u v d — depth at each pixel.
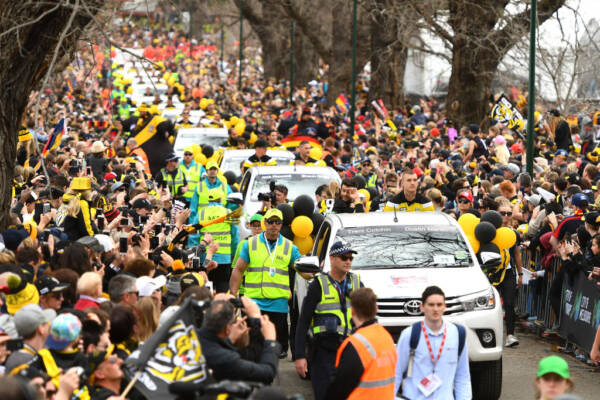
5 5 28.05
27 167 43.69
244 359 19.17
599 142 71.44
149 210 37.16
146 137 72.44
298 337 24.44
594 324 32.97
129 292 22.17
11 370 17.58
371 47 129.50
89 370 17.38
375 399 19.38
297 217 36.47
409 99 142.50
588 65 86.62
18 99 29.67
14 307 20.94
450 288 28.98
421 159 61.50
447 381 22.03
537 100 93.38
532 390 30.70
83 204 33.75
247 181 50.88
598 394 29.92
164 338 16.75
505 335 40.06
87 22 29.41
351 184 41.91
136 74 154.62
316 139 76.00
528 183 48.69
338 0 143.88
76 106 111.12
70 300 22.66
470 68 98.31
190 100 134.12
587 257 33.84
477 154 70.81
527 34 90.31
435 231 32.25
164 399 16.44
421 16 102.69
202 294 21.47
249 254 31.31
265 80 188.00
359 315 19.92
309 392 29.94
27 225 31.27
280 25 179.75
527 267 41.97
